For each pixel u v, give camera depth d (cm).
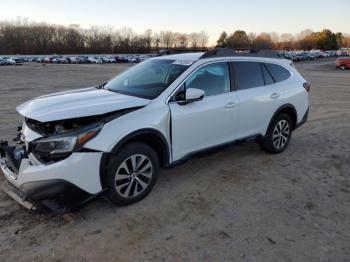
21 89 1622
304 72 3400
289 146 625
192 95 394
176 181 453
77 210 354
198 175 475
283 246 318
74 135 323
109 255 300
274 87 538
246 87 496
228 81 474
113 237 326
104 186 350
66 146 322
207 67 450
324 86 1880
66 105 358
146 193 396
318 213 381
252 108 498
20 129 418
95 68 4438
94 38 12550
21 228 337
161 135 385
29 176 321
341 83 2094
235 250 311
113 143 340
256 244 320
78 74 2991
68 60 7112
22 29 11662
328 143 654
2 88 1661
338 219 370
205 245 317
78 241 319
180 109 405
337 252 312
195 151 436
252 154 570
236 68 488
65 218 356
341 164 536
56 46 11794
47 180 316
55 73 3138
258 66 525
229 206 390
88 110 342
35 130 352
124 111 362
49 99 388
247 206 391
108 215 363
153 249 309
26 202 337
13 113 917
